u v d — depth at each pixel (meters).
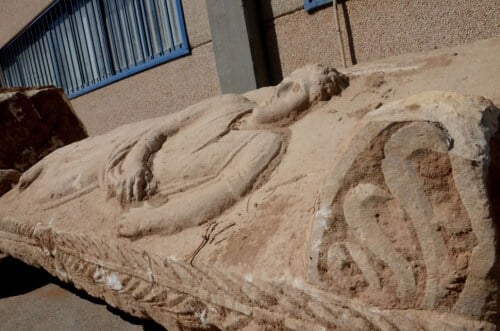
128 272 1.32
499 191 0.71
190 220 1.22
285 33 2.85
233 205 1.21
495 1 2.09
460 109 0.70
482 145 0.68
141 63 4.16
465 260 0.71
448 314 0.74
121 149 1.62
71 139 2.98
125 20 4.18
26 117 2.75
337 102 1.38
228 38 3.00
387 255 0.78
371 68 1.53
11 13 5.75
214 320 1.08
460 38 2.23
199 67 3.51
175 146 1.49
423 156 0.73
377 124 0.76
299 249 0.93
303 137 1.28
